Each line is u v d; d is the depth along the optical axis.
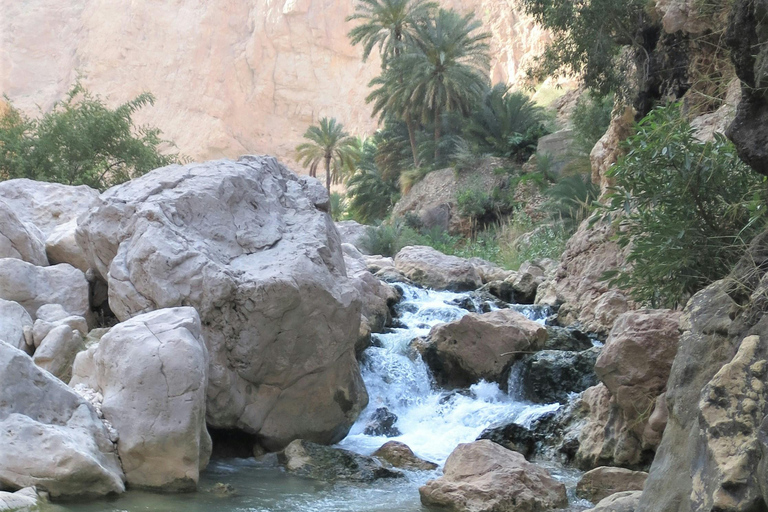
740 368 3.44
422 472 7.12
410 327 11.80
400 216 30.33
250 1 71.06
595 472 6.46
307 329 7.41
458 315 12.34
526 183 27.61
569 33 14.99
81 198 10.69
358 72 68.44
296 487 6.36
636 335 7.05
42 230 10.13
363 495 6.21
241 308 7.03
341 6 69.50
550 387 9.42
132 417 5.93
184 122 66.88
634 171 6.20
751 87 4.05
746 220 5.85
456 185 30.66
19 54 69.56
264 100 69.06
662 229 6.05
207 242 7.43
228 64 69.06
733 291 4.18
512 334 9.88
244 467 6.99
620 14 14.02
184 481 5.95
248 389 7.25
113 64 68.44
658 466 4.04
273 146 68.62
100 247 7.69
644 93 14.09
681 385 4.18
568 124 31.00
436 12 38.78
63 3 71.25
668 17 11.85
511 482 6.07
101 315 8.61
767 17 3.86
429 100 33.50
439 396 9.69
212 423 7.02
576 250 13.24
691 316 4.42
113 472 5.71
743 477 3.14
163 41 68.88
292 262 7.41
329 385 7.87
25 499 5.01
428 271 15.52
